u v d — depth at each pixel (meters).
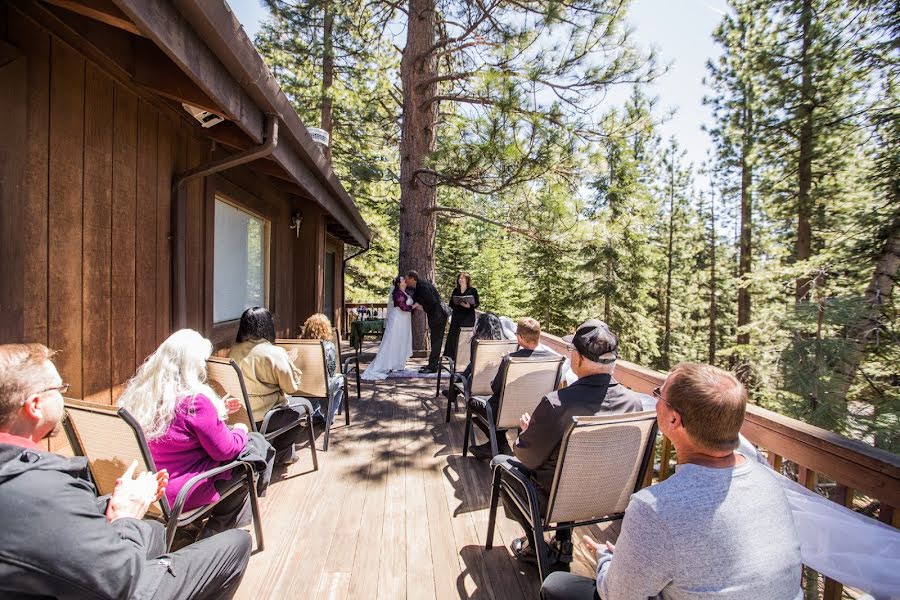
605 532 2.52
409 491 2.86
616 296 13.99
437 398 5.17
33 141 1.83
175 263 2.99
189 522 1.85
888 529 1.33
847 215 7.21
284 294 5.78
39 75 1.85
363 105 12.06
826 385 5.54
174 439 1.84
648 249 14.08
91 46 2.12
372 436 3.88
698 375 1.06
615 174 11.44
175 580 1.32
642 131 7.12
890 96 6.41
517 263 22.23
